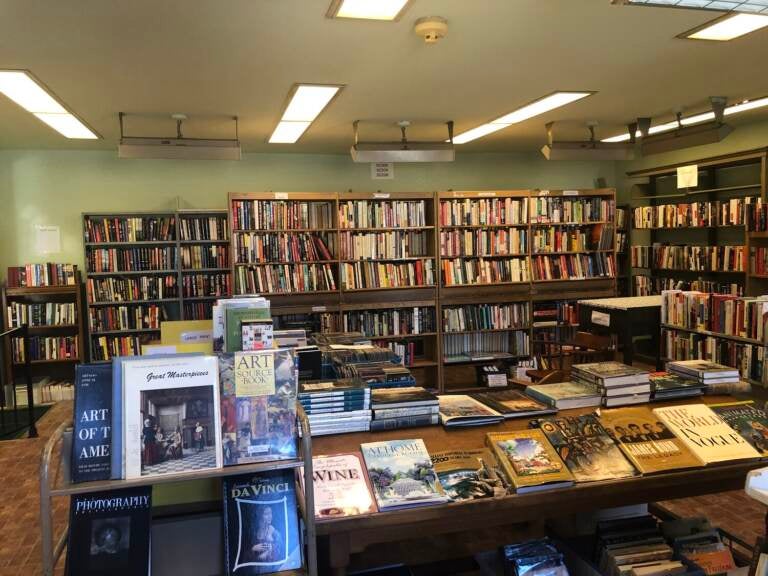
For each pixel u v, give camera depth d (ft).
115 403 5.62
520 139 23.41
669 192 26.09
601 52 12.23
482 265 24.22
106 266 22.06
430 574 7.82
